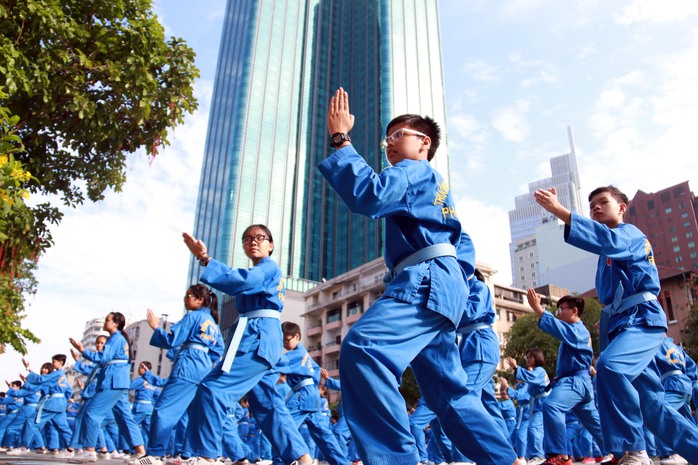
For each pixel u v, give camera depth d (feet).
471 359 19.20
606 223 16.65
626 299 16.05
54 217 34.14
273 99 282.77
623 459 14.89
